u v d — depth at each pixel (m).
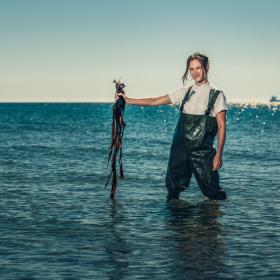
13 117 116.94
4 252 6.60
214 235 7.56
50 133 49.06
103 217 8.91
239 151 27.53
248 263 6.14
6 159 21.44
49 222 8.51
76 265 6.06
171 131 55.72
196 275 5.70
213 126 9.43
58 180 14.38
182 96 9.48
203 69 9.24
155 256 6.42
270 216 9.03
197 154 9.57
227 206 9.94
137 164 19.73
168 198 10.16
